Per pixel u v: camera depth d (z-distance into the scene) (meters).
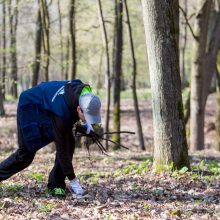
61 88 5.97
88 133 6.22
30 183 7.61
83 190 6.72
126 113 30.08
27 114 6.00
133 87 16.61
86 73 27.94
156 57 7.74
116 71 16.69
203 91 15.04
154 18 7.64
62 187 6.66
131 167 8.90
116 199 6.62
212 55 15.27
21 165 6.30
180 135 7.95
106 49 16.05
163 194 6.92
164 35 7.66
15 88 37.91
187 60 37.53
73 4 16.00
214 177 7.83
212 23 17.83
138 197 6.77
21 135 6.11
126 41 28.17
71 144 6.30
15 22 23.25
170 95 7.83
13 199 6.50
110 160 10.52
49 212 5.92
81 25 21.89
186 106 16.56
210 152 12.81
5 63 25.17
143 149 16.78
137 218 5.63
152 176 7.92
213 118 26.36
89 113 5.67
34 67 18.25
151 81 7.93
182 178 7.68
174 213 5.80
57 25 21.39
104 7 19.86
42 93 6.03
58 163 6.62
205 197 6.72
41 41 20.25
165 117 7.90
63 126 5.88
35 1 18.67
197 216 5.78
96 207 6.05
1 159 11.08
